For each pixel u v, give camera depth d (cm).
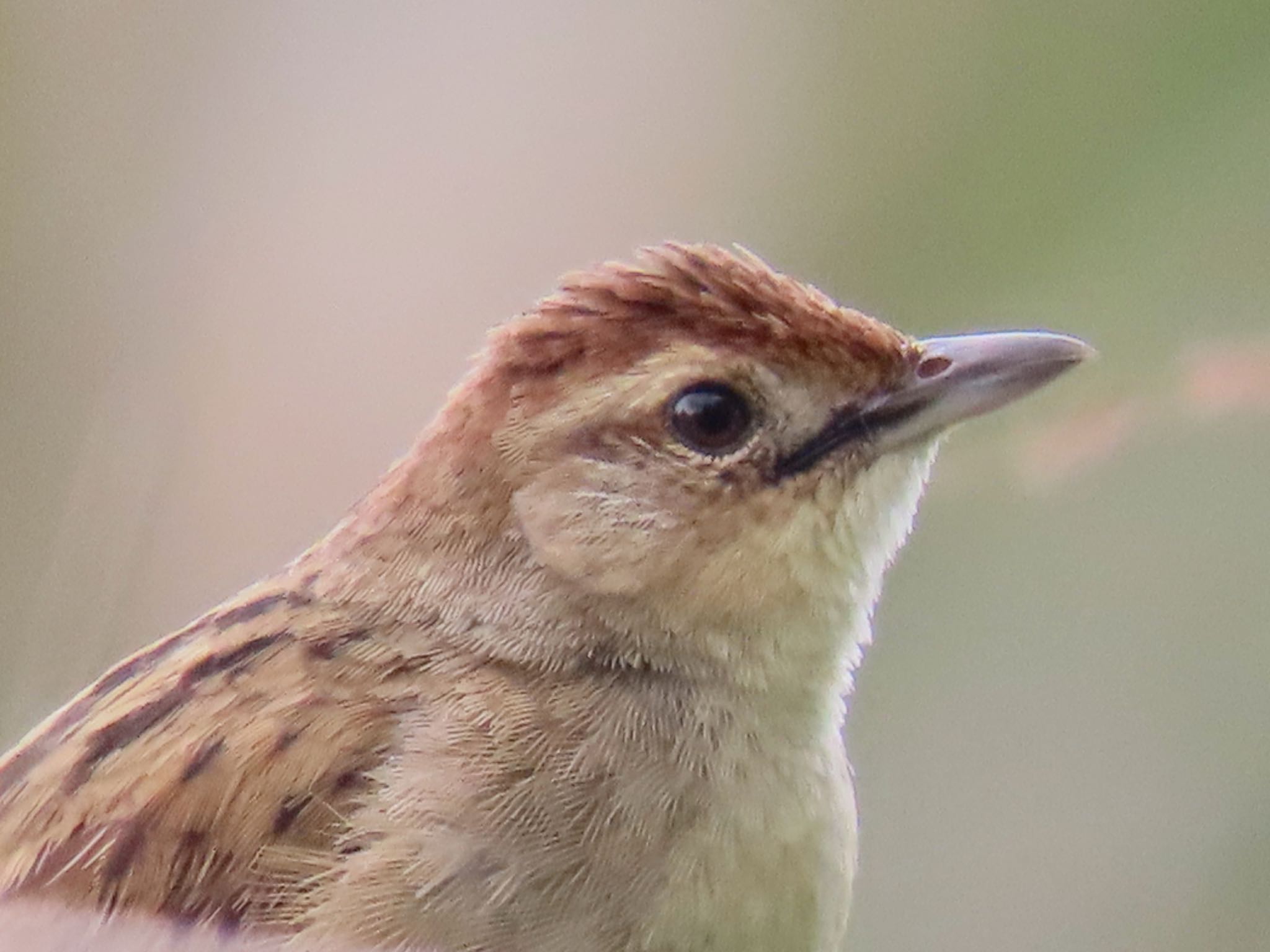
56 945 136
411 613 137
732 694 137
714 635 137
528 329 137
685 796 137
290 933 136
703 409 137
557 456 137
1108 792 140
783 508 137
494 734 136
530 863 136
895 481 137
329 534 138
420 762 136
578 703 137
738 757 137
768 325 137
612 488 137
